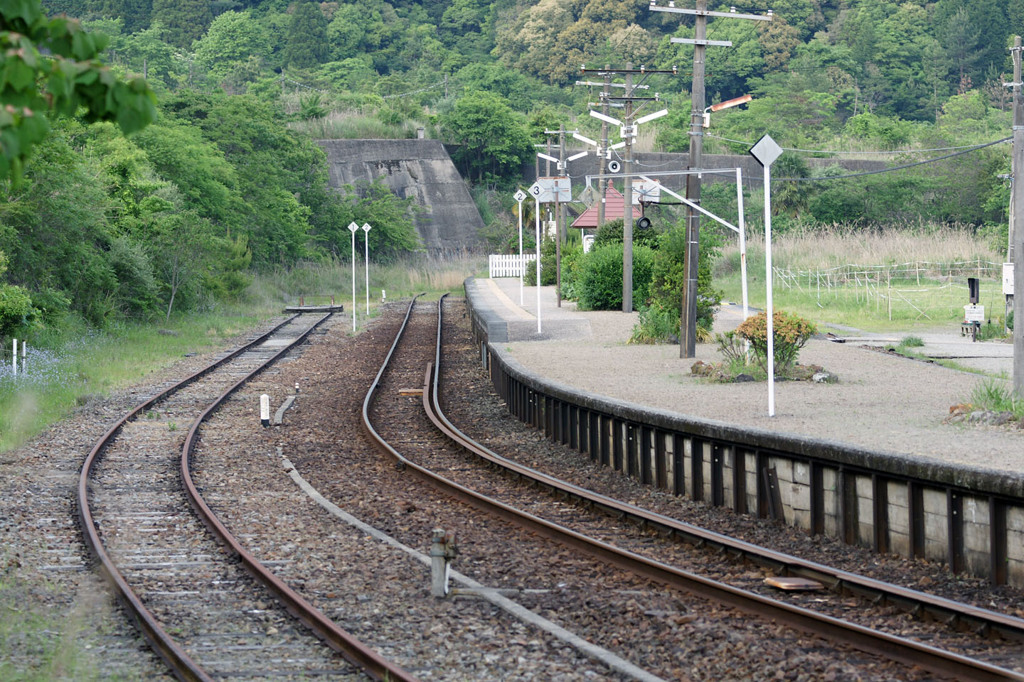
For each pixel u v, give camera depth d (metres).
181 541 20.41
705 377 38.75
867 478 20.64
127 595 15.80
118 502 24.03
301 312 96.31
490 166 199.88
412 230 156.38
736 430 24.09
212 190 102.94
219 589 17.05
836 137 183.00
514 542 20.91
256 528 21.73
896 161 149.00
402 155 176.62
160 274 79.88
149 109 8.25
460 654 13.92
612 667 13.35
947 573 18.44
